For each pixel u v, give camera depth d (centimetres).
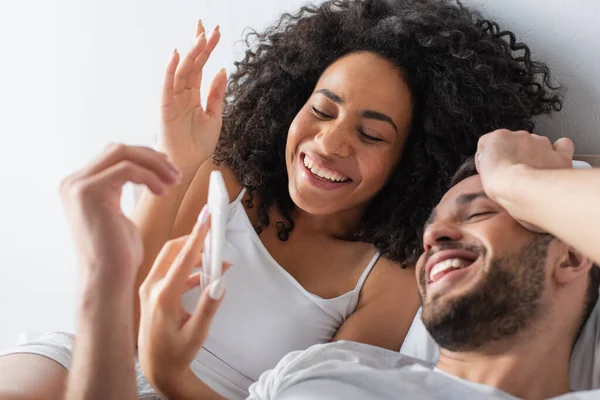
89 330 91
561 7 153
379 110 138
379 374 108
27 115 209
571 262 106
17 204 214
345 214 154
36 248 214
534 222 100
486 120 149
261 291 147
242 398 146
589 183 93
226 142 162
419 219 150
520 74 155
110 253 90
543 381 106
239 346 146
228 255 149
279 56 161
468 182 114
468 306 104
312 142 140
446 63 146
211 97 147
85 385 91
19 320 216
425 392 106
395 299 149
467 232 109
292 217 156
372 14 153
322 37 155
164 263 108
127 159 94
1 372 125
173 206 145
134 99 198
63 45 202
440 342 108
